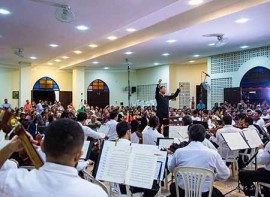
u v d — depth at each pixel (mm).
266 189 3754
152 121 4629
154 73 16625
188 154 2990
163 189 4336
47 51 10281
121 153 2367
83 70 16500
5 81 15359
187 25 7758
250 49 11359
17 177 1108
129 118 8711
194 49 10984
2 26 6789
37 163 1291
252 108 10680
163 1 4992
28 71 13727
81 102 16297
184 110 11602
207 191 2885
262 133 5742
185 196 2928
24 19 6199
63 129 1094
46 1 5008
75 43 8797
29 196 1047
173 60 14070
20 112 9469
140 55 12211
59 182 1067
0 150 1284
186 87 15641
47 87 17391
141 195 2939
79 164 2678
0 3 5168
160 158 2357
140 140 4941
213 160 2971
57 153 1086
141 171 2283
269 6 6078
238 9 6449
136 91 18375
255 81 11344
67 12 5168
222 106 11023
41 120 8258
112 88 18469
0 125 1345
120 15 5797
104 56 12422
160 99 6488
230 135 4426
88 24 6516
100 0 4949
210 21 7168
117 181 2293
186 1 6273
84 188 1092
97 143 4938
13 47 9500
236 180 5215
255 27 7762
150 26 8797
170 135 5242
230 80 12344
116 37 10086
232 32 8305
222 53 12312
